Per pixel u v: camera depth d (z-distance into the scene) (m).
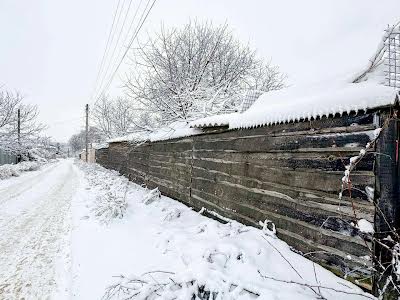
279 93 4.67
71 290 3.30
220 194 5.40
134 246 4.56
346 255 2.84
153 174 9.61
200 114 8.28
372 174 2.62
